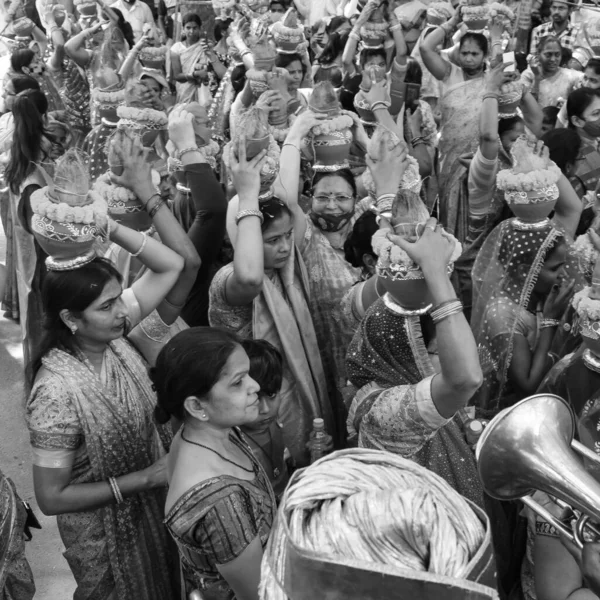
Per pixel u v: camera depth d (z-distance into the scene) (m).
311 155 3.85
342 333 3.07
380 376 2.30
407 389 2.14
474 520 1.06
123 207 2.71
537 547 2.14
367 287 2.93
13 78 5.70
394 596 0.94
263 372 2.36
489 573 1.01
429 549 0.99
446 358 1.93
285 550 1.05
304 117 3.32
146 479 2.29
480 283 2.88
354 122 3.71
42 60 6.68
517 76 4.02
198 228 3.09
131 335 2.64
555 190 2.72
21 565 2.32
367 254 3.24
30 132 4.23
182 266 2.58
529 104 5.02
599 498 1.33
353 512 1.01
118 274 2.29
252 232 2.64
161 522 2.41
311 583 0.97
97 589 2.40
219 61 6.79
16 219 4.80
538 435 1.42
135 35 8.32
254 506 1.87
